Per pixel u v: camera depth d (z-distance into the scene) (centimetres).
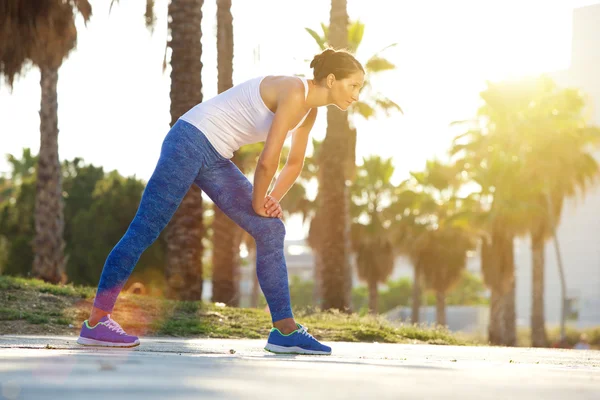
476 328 4472
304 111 295
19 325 641
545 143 2567
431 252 3041
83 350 237
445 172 3038
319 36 1956
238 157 1808
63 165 2856
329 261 1492
